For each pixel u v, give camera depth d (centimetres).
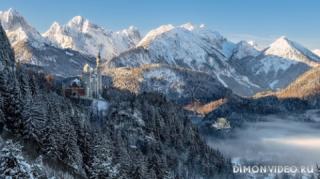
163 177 15425
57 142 12262
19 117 12381
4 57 16188
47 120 12512
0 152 8012
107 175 12719
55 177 10200
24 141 11762
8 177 7712
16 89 12900
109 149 13638
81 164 12688
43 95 16088
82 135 13712
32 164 8712
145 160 15412
